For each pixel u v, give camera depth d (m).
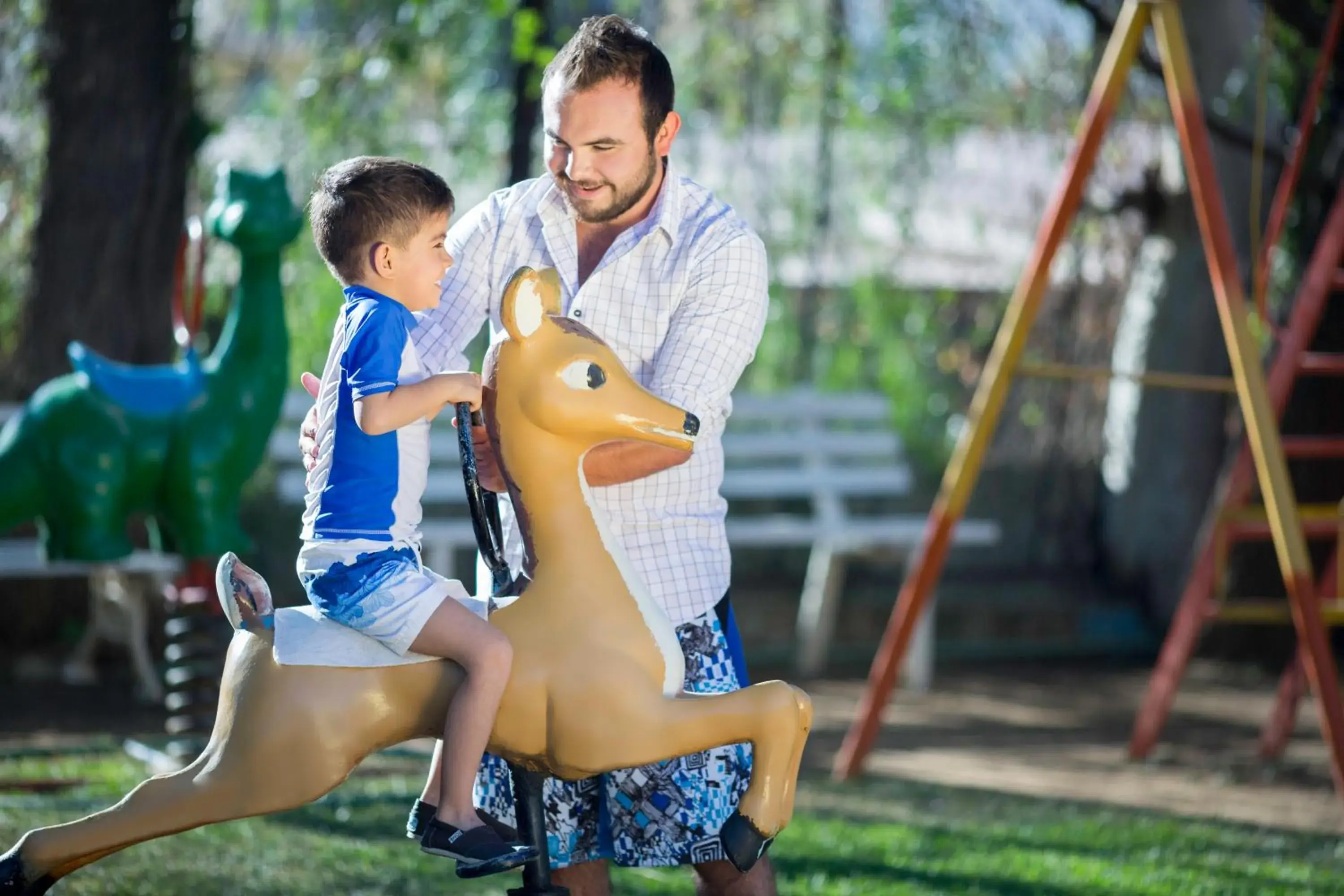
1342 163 19.88
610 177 6.89
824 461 21.38
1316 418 20.58
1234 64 20.06
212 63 21.41
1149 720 15.70
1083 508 24.50
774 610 21.97
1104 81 14.09
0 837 9.73
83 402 12.98
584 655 6.41
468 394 6.43
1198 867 10.91
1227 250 13.35
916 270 25.80
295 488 18.88
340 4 21.22
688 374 6.96
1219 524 15.44
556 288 6.64
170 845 10.17
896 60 23.34
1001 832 12.09
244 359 13.00
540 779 6.68
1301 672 15.66
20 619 17.52
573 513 6.57
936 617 22.55
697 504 7.31
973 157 25.28
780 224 24.28
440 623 6.29
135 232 17.06
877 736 16.03
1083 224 24.12
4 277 18.59
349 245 6.42
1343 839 12.25
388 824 11.16
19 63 17.94
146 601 17.12
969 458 14.37
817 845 11.45
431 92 22.22
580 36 6.90
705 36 23.86
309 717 6.32
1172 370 22.84
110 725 14.86
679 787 7.13
